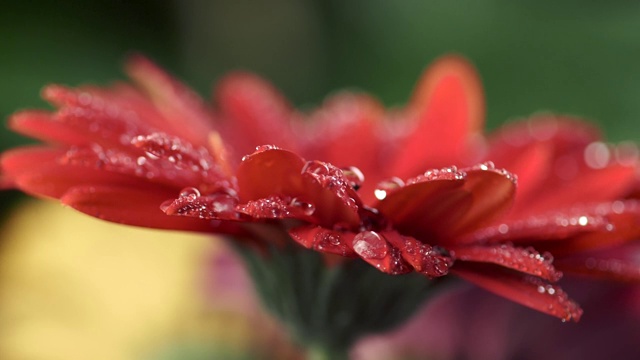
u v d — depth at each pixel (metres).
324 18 0.77
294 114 0.33
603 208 0.25
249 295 0.37
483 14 0.75
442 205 0.22
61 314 0.42
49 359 0.41
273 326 0.36
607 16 0.74
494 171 0.22
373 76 0.75
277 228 0.24
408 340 0.35
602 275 0.24
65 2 0.69
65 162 0.23
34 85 0.65
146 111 0.26
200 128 0.26
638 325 0.34
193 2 0.72
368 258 0.21
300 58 0.76
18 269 0.43
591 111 0.73
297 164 0.22
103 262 0.43
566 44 0.75
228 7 0.73
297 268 0.25
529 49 0.75
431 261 0.22
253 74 0.75
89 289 0.42
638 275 0.24
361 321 0.25
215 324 0.37
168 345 0.38
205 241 0.41
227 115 0.30
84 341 0.41
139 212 0.23
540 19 0.75
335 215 0.22
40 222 0.44
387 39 0.76
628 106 0.72
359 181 0.24
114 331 0.41
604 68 0.74
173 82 0.28
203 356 0.36
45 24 0.68
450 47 0.75
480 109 0.30
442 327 0.35
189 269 0.42
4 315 0.42
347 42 0.76
